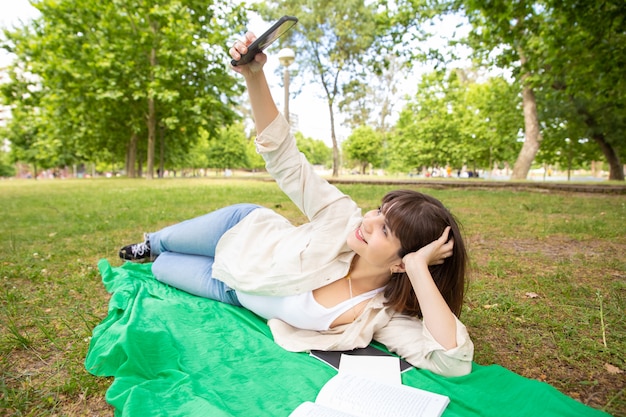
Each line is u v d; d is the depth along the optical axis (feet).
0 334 7.39
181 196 33.06
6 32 69.46
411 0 45.78
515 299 8.98
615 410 5.19
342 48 78.28
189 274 9.07
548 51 34.42
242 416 4.90
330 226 6.97
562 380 5.93
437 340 5.71
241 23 68.18
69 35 61.77
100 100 65.26
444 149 108.17
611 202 26.76
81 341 7.14
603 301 8.74
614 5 28.22
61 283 10.25
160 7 60.64
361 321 6.48
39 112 78.69
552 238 15.35
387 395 5.07
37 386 5.83
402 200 6.22
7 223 19.97
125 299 8.43
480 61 56.59
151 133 70.13
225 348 6.64
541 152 85.81
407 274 6.18
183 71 63.98
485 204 25.93
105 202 29.27
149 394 5.24
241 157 177.17
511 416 4.84
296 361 6.21
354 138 148.15
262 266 7.41
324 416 4.68
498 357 6.61
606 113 62.08
